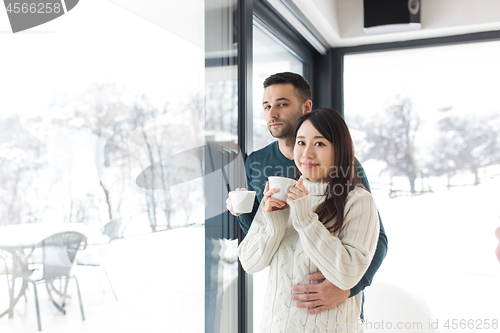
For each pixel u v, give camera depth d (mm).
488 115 2430
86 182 723
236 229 1386
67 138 681
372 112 2736
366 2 2395
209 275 1201
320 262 900
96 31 750
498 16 2229
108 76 782
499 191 2410
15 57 588
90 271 734
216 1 1245
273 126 1364
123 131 825
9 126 579
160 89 958
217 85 1257
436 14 2367
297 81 1344
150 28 918
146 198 898
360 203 986
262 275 1724
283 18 1938
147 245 903
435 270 2582
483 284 2465
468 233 2498
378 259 1112
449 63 2527
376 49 2670
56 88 660
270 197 981
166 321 983
